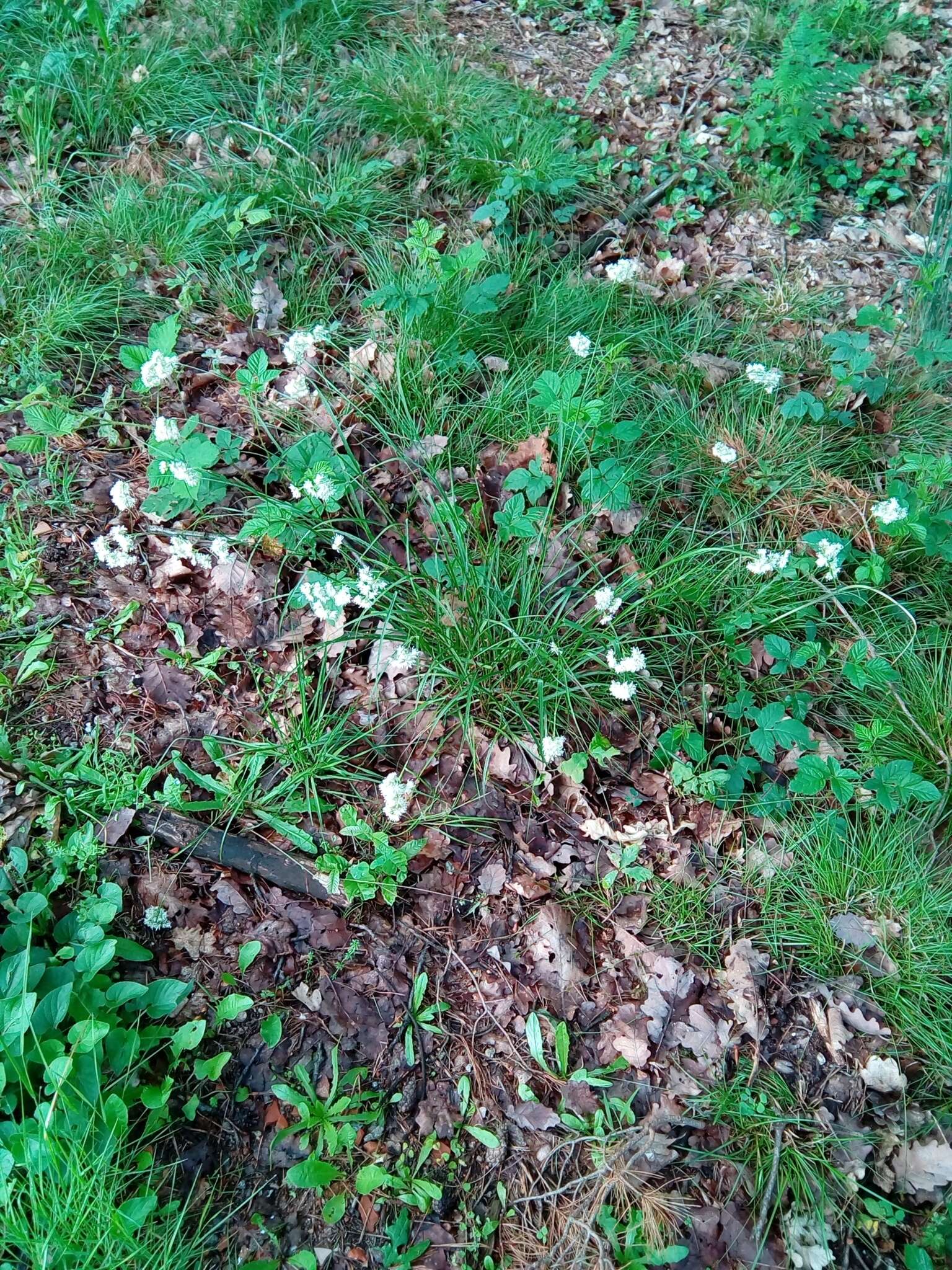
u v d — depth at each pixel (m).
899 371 1.32
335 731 0.93
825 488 1.18
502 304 1.32
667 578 1.09
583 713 0.98
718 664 1.05
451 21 1.81
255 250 1.35
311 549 1.04
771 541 1.14
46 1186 0.67
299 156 1.44
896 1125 0.79
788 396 1.28
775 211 1.56
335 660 0.99
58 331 1.19
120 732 0.91
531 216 1.46
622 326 1.33
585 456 1.13
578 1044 0.82
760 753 0.94
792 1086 0.81
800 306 1.41
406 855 0.86
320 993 0.82
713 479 1.18
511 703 0.97
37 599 0.98
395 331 1.26
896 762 0.94
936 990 0.85
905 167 1.65
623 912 0.89
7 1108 0.67
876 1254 0.74
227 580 1.01
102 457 1.11
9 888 0.79
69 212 1.33
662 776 0.97
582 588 1.06
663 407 1.24
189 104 1.49
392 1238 0.72
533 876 0.90
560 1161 0.76
